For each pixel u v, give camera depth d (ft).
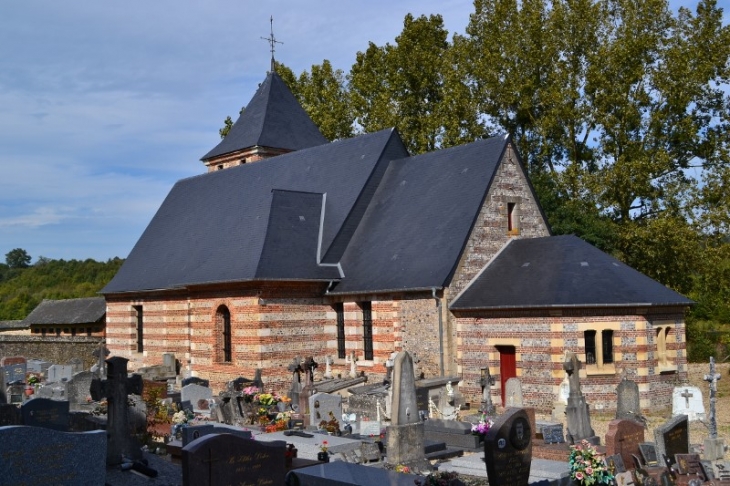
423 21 183.42
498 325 94.99
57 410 67.87
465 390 97.96
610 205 137.08
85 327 191.21
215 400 90.94
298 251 112.78
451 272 98.07
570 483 55.01
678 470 57.06
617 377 90.33
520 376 92.89
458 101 158.92
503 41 153.48
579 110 142.61
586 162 152.05
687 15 138.41
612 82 137.18
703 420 82.94
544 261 97.81
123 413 59.47
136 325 138.72
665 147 141.28
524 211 111.45
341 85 208.13
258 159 153.58
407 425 60.59
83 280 382.63
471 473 59.41
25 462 42.14
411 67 180.65
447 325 98.37
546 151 147.54
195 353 118.93
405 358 61.21
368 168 121.80
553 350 90.07
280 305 108.37
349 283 109.70
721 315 168.45
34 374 132.36
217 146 164.55
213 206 138.31
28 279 384.68
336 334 112.27
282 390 107.34
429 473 53.78
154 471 55.88
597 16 143.23
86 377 102.37
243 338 108.88
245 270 108.58
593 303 88.69
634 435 61.21
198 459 43.55
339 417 81.10
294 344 109.19
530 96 152.56
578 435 69.87
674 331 96.27
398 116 179.52
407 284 100.63
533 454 65.98
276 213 116.47
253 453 45.93
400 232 111.04
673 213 137.18
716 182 133.28
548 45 146.92
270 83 162.50
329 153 131.64
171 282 124.98
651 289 94.02
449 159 116.37
